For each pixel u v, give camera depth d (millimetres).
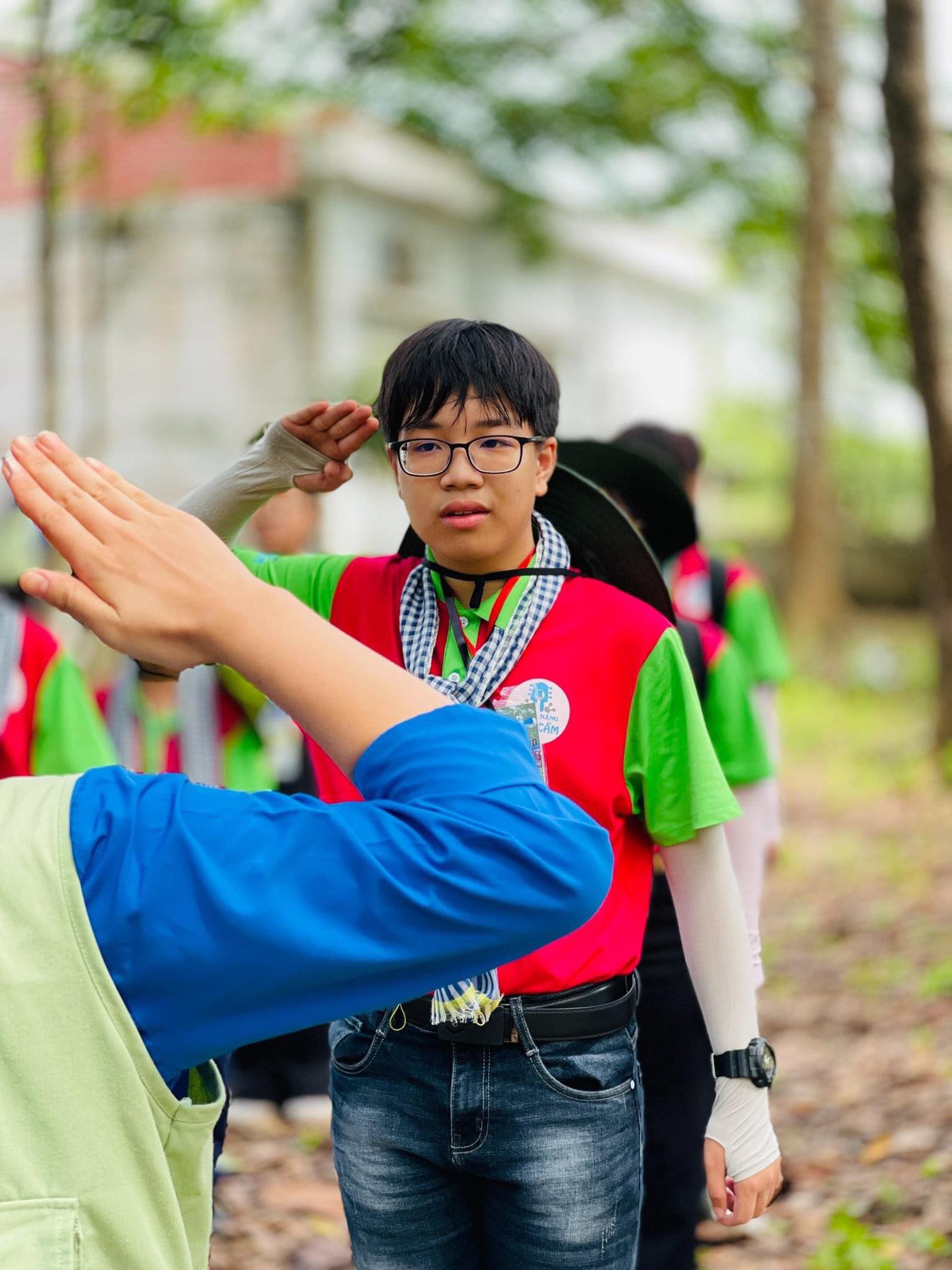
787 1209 3889
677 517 3047
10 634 3146
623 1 16922
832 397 19156
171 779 1121
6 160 17641
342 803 1082
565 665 2039
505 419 1961
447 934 1045
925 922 6602
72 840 1079
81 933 1059
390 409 2006
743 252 19375
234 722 3932
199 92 11766
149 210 17875
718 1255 3611
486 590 2090
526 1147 1979
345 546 18469
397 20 13500
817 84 15391
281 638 1087
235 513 2121
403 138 18344
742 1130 2074
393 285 19469
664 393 28328
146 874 1058
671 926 2891
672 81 17703
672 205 18766
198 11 10844
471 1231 2107
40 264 10328
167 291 18109
